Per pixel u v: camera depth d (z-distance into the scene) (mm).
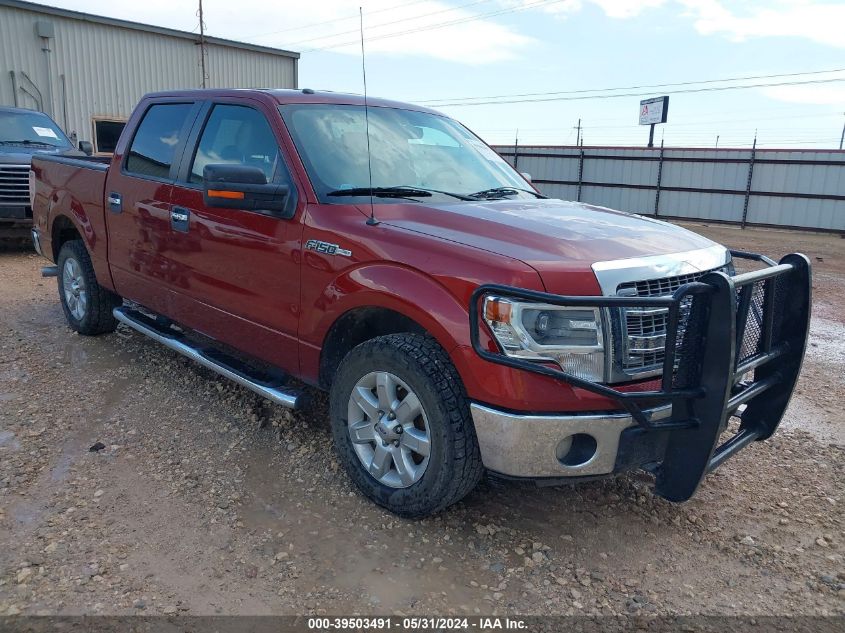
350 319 3510
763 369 3557
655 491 3070
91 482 3527
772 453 4281
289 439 4102
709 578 2992
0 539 3004
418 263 3062
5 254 10188
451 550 3088
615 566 3043
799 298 3459
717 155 20438
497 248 3002
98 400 4570
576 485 3734
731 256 3717
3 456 3746
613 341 2867
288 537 3127
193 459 3826
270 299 3789
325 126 4008
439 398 2971
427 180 4055
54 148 11219
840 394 5449
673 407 2904
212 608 2645
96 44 19828
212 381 4949
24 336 5906
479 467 3055
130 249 4984
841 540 3322
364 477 3395
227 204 3520
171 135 4723
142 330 4961
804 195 19234
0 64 18000
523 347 2773
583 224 3484
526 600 2789
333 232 3412
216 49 22750
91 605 2619
